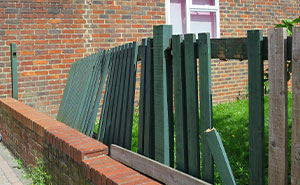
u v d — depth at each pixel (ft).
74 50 23.22
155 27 9.45
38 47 22.18
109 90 12.69
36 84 22.29
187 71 8.52
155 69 9.53
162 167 8.91
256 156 7.07
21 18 21.66
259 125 6.97
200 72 8.18
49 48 22.49
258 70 6.91
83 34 23.43
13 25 21.49
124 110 11.10
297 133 6.31
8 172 15.92
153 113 10.00
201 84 8.16
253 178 7.18
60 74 22.90
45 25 22.29
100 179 9.02
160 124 9.41
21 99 21.97
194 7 27.04
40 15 22.12
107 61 13.28
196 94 8.34
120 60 12.11
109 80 12.88
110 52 13.23
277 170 6.63
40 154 14.02
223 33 28.71
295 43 6.23
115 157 11.10
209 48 7.93
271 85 6.63
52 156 12.66
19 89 21.88
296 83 6.28
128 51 11.50
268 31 6.61
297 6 33.27
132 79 10.84
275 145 6.64
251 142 7.16
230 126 18.84
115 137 11.55
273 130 6.66
